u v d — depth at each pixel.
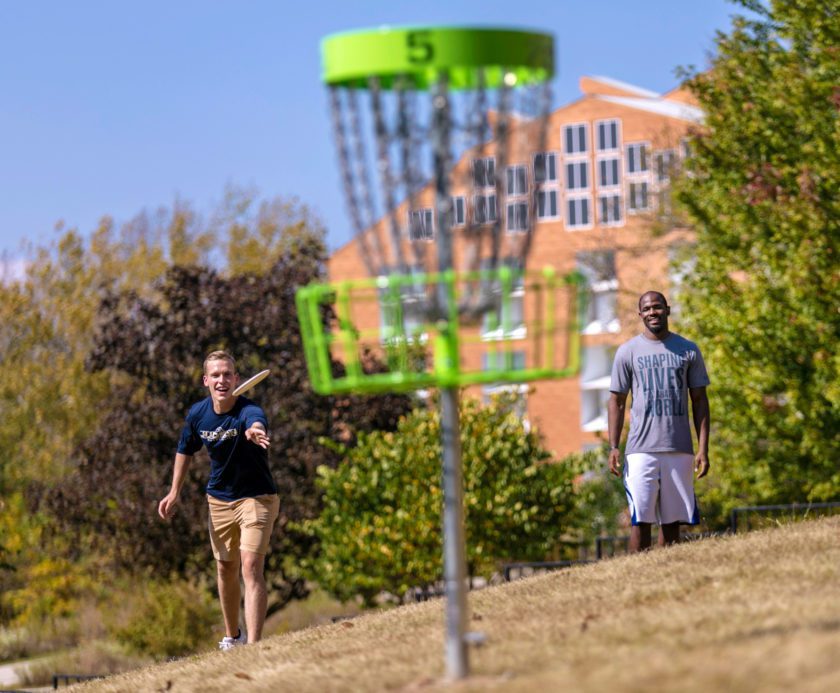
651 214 88.94
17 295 110.62
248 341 67.38
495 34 13.06
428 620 22.80
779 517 43.34
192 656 26.61
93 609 77.81
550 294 13.69
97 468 66.75
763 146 59.19
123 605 73.88
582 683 13.23
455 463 14.48
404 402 67.94
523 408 77.50
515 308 70.38
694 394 28.84
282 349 67.31
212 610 67.69
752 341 58.78
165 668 25.06
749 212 59.44
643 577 22.81
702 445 28.75
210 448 27.36
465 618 14.65
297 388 66.50
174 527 63.69
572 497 59.88
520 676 14.67
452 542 14.50
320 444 64.75
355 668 18.05
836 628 14.90
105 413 81.62
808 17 58.19
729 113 60.78
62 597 80.81
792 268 56.34
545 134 13.58
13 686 59.88
